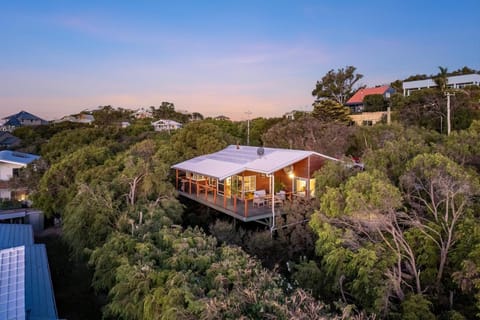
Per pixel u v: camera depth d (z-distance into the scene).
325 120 37.56
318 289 11.41
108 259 11.49
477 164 13.20
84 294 14.93
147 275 9.46
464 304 9.70
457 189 9.84
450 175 10.14
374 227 10.51
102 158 22.83
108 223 14.69
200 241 11.49
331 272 11.04
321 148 27.44
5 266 9.40
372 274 9.93
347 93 66.62
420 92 36.00
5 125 85.81
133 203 16.58
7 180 28.05
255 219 16.95
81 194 15.53
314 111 39.78
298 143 30.12
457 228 9.80
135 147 26.84
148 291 9.15
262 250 14.98
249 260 10.26
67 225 15.09
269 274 9.45
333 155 25.59
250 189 20.30
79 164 21.14
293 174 20.00
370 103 48.00
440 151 13.45
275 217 16.61
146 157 23.42
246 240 15.76
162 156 25.36
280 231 15.38
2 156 30.06
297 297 8.25
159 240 12.05
